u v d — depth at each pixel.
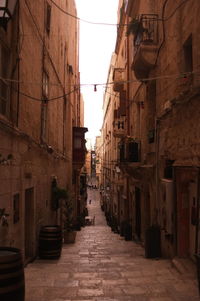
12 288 4.52
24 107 8.54
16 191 7.69
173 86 8.95
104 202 47.88
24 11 8.31
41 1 10.73
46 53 11.88
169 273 7.61
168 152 9.46
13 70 7.46
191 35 7.78
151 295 5.98
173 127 8.91
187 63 8.35
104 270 8.07
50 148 12.02
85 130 24.09
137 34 11.84
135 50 12.39
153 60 11.05
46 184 12.03
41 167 11.00
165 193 9.27
